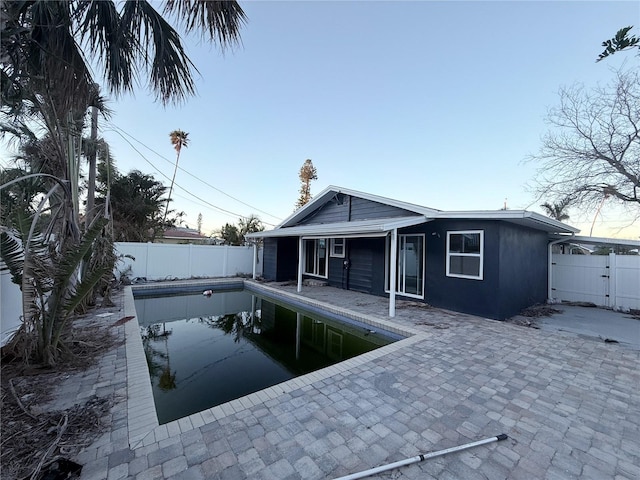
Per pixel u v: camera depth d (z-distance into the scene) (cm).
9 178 643
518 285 716
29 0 259
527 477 197
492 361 405
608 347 466
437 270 752
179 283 1152
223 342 626
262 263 1455
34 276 334
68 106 360
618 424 261
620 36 310
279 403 290
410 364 393
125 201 1555
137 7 298
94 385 321
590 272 834
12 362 366
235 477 192
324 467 202
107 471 195
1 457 204
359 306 769
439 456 216
